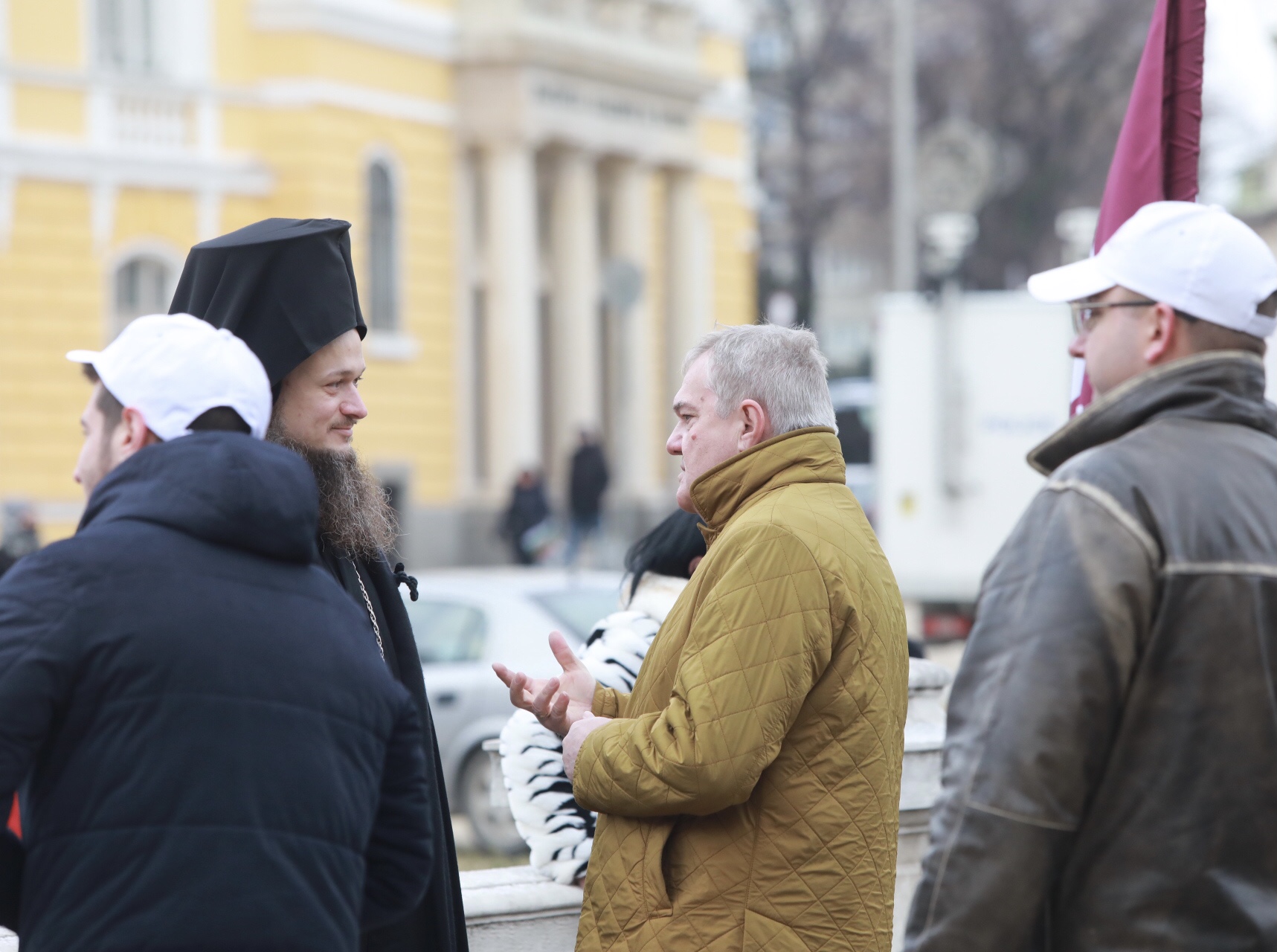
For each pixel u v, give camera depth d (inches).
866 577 324.2
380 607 347.6
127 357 283.3
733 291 3567.9
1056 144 4768.7
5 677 251.0
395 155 2714.1
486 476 2908.5
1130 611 276.2
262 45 2549.2
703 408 344.2
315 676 268.2
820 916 312.0
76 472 290.8
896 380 1552.7
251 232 343.3
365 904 290.4
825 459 338.6
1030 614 279.0
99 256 2335.1
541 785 383.6
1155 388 293.6
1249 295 293.4
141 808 252.7
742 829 315.3
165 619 258.7
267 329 335.6
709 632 313.6
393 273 2723.9
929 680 470.0
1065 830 274.4
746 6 4840.1
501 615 1008.9
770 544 317.1
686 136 3248.0
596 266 3186.5
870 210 5290.4
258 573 271.0
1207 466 285.1
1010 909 272.7
